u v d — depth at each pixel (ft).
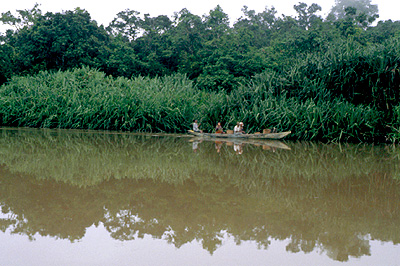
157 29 172.45
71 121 79.87
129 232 15.44
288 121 60.49
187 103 82.17
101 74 102.47
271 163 34.37
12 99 85.30
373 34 168.14
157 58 158.40
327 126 58.59
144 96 81.35
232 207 19.38
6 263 12.30
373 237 15.15
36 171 28.22
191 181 25.81
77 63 138.00
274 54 136.98
